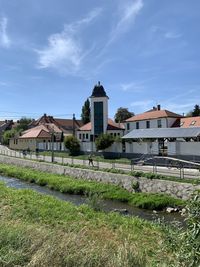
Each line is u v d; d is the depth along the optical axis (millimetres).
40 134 82500
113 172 33219
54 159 52750
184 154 40594
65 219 16578
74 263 6965
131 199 26188
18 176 42500
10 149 89000
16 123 129125
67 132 97125
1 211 16844
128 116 108938
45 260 6906
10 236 8070
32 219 16016
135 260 7160
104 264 7000
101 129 66938
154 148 46250
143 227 15859
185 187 24266
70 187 31250
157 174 28625
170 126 61688
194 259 4754
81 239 8867
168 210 22656
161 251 6395
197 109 88188
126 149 50938
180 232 5723
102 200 26828
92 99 67250
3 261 6926
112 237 13594
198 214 4840
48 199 22375
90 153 56750
